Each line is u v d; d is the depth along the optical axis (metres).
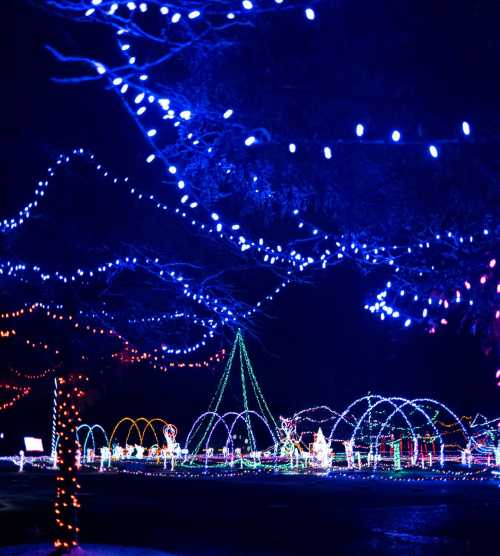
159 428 41.84
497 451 29.08
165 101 7.57
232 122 8.75
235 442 41.38
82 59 6.88
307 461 32.81
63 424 10.10
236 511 15.44
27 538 12.45
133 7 7.23
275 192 10.07
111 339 23.55
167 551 10.82
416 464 29.08
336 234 15.59
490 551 10.25
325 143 8.55
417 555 10.13
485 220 9.87
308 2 7.52
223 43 8.09
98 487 21.45
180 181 9.78
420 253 12.64
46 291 19.33
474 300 11.77
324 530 12.58
